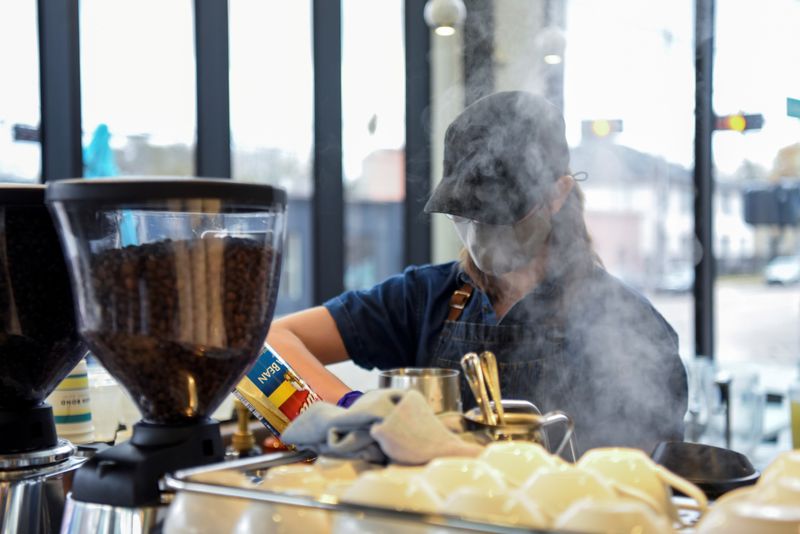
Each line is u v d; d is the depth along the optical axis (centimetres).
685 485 90
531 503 78
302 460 102
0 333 122
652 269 408
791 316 403
